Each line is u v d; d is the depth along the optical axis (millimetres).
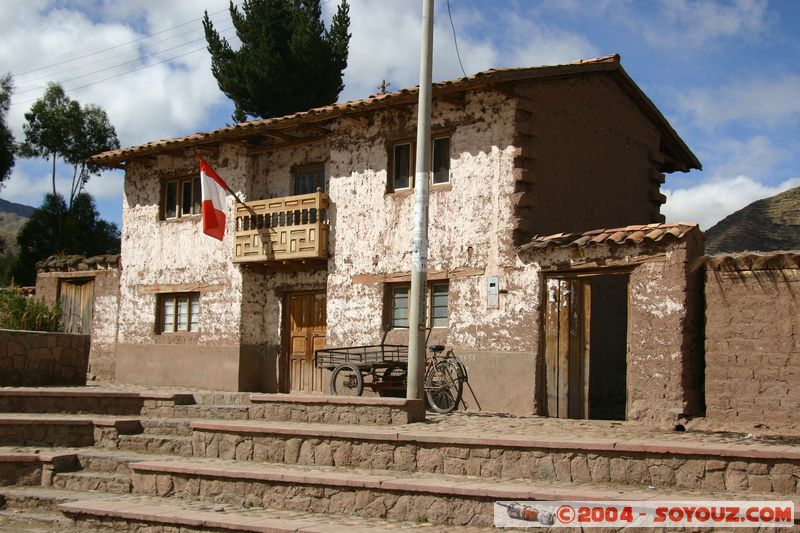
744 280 11797
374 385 15242
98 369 22641
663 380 12391
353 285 17172
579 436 10219
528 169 15141
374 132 17141
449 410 14320
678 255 12484
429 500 8812
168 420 12664
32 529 9828
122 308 21641
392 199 16750
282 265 18812
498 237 15039
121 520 9570
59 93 37781
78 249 36125
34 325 21141
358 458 10406
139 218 21609
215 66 31266
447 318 15797
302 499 9578
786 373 11352
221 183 18609
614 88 17797
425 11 13172
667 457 8789
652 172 19031
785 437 10891
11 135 35750
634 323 12836
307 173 19188
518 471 9422
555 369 14164
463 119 15828
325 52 30312
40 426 12547
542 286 14375
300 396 12469
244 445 11289
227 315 19375
